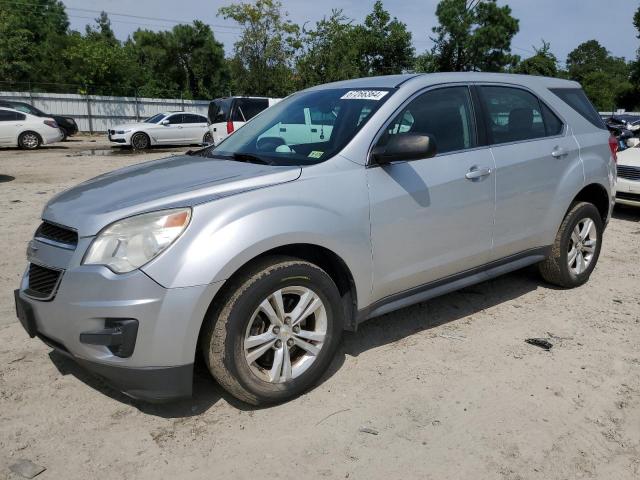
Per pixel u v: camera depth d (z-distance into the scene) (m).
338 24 28.67
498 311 4.48
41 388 3.22
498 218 4.07
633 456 2.72
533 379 3.41
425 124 3.73
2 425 2.87
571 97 4.93
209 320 2.85
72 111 31.39
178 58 52.22
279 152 3.61
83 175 12.35
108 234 2.72
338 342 3.28
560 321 4.30
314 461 2.64
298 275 3.00
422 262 3.65
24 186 10.51
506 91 4.32
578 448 2.77
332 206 3.14
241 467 2.60
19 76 38.22
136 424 2.91
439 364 3.58
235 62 33.28
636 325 4.24
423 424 2.94
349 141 3.39
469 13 39.81
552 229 4.59
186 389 2.78
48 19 57.66
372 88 3.83
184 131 21.41
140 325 2.63
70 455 2.65
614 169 5.14
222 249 2.71
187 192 2.91
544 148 4.41
